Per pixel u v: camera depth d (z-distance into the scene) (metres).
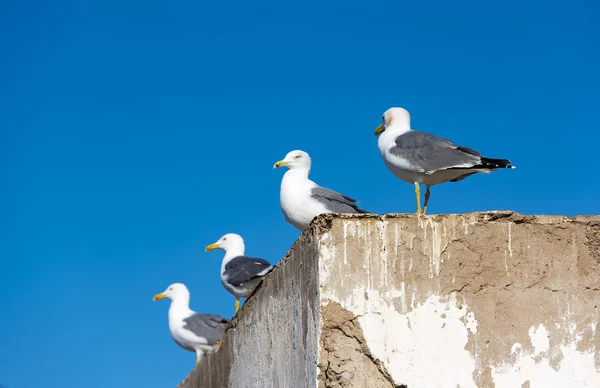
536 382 9.09
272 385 10.26
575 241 9.58
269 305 10.62
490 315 9.18
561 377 9.16
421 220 9.27
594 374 9.20
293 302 9.69
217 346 13.41
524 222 9.53
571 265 9.50
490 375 9.02
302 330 9.30
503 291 9.29
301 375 9.20
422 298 9.06
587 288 9.47
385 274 9.03
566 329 9.30
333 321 8.81
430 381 8.86
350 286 8.93
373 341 8.84
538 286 9.38
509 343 9.15
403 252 9.13
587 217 9.66
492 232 9.42
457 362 8.97
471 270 9.27
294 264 9.76
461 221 9.37
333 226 9.04
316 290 8.94
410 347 8.90
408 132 12.59
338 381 8.69
